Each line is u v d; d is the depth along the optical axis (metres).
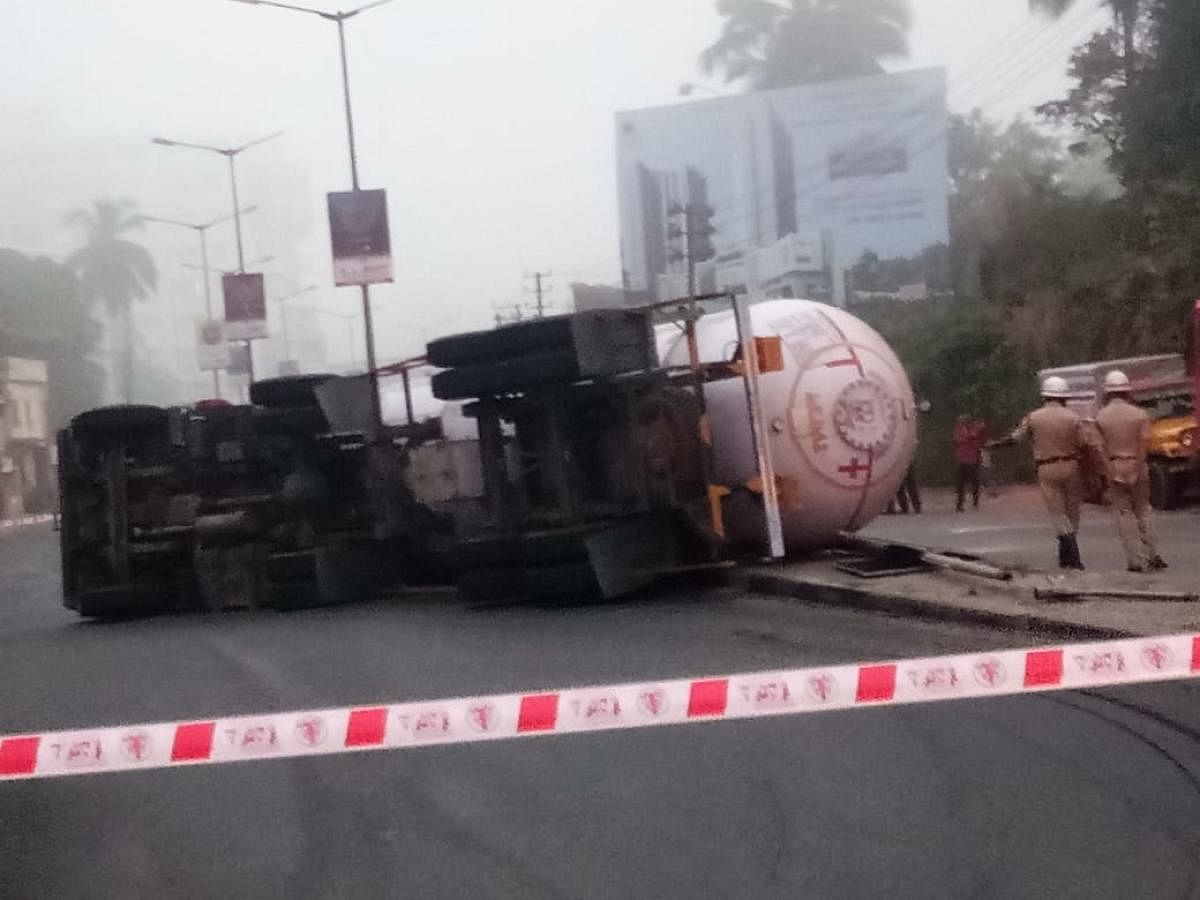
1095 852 5.98
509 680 10.91
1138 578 12.48
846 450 15.73
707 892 5.78
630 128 42.78
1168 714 8.26
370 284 34.25
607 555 15.33
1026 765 7.38
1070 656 6.54
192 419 19.80
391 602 18.56
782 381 15.56
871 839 6.33
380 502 19.06
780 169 41.44
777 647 11.44
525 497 16.25
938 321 38.41
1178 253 31.64
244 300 51.91
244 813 7.57
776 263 41.59
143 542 19.69
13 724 10.80
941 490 37.00
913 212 40.47
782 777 7.46
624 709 6.57
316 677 11.99
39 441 75.75
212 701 11.16
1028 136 40.47
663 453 15.42
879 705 8.97
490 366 15.60
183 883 6.43
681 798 7.20
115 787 8.38
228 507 19.59
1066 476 13.76
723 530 15.64
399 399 20.92
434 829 6.97
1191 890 5.48
